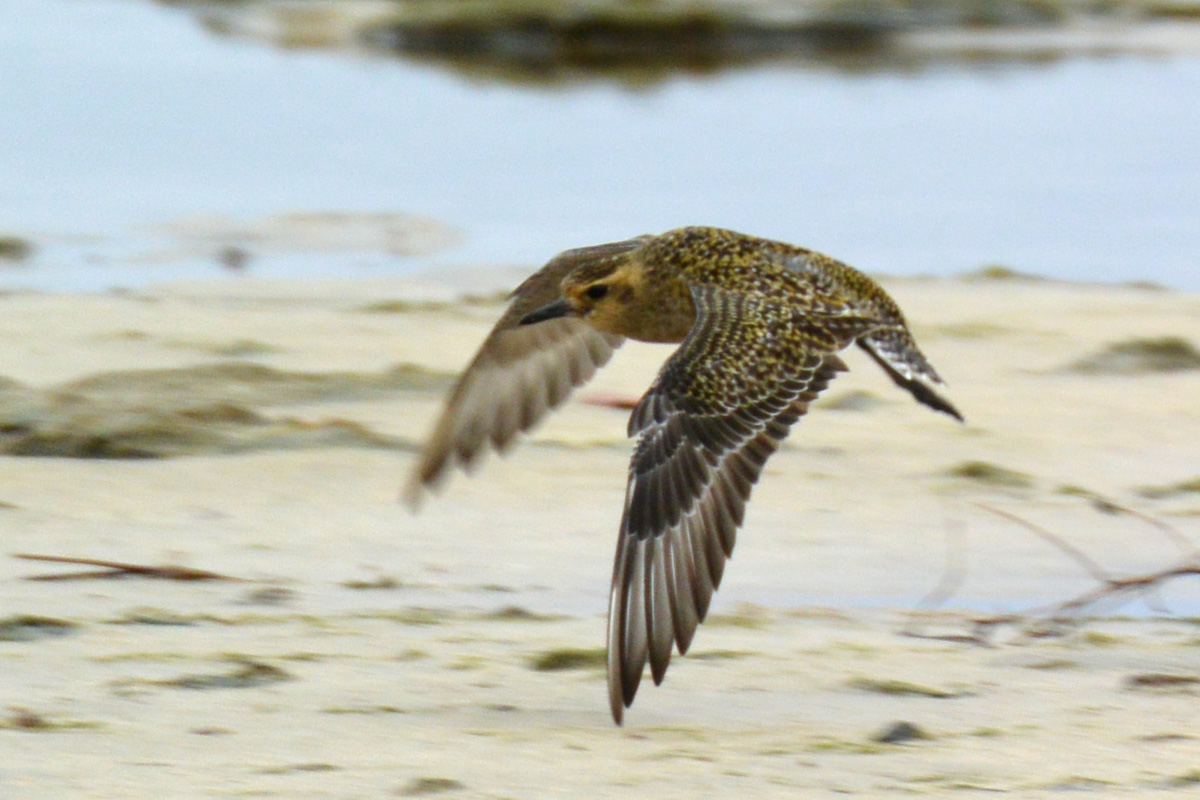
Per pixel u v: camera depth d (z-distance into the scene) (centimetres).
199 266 2159
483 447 1093
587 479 1377
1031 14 4178
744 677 968
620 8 3825
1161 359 1775
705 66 3609
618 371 1691
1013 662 1009
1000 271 2128
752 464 866
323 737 845
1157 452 1491
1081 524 1307
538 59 3700
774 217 2392
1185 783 800
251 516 1270
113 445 1399
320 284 2053
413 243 2281
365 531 1248
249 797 762
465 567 1184
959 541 1264
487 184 2588
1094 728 884
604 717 891
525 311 1091
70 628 1018
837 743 853
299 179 2617
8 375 1602
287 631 1028
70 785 773
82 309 1881
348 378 1630
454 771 800
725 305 934
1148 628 1091
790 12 3956
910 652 1025
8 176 2602
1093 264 2184
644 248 1040
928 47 3875
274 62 3541
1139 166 2714
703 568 850
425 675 952
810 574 1192
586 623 1065
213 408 1484
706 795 776
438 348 1773
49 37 3697
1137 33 4072
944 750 845
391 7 4197
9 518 1242
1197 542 1269
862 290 980
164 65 3456
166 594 1096
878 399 1619
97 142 2828
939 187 2572
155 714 872
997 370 1730
